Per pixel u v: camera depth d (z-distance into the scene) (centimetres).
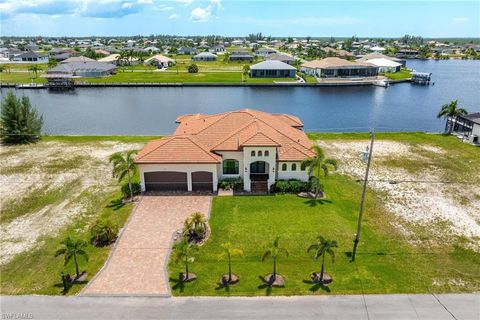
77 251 2705
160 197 4084
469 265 2984
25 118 6100
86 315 2411
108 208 3872
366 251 3138
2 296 2589
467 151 5756
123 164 3956
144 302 2525
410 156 5556
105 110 9181
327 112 9012
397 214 3825
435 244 3284
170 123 7938
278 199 4056
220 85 12569
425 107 9556
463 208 3978
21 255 3095
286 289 2644
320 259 3009
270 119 4978
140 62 18338
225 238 3303
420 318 2389
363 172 4928
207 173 4209
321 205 3934
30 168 5025
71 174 4819
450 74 16075
